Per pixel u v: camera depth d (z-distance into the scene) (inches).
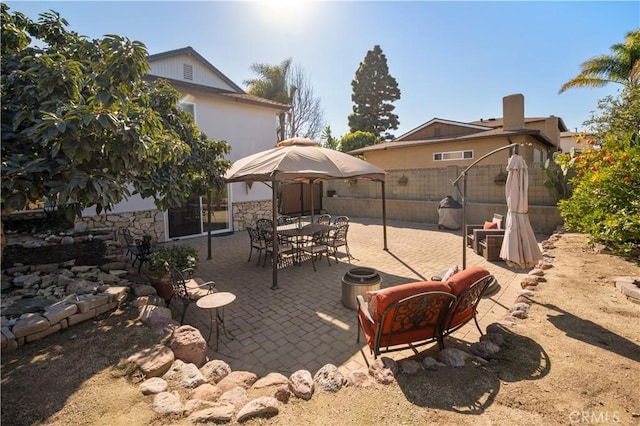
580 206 275.0
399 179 540.4
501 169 423.2
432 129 670.5
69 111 109.6
